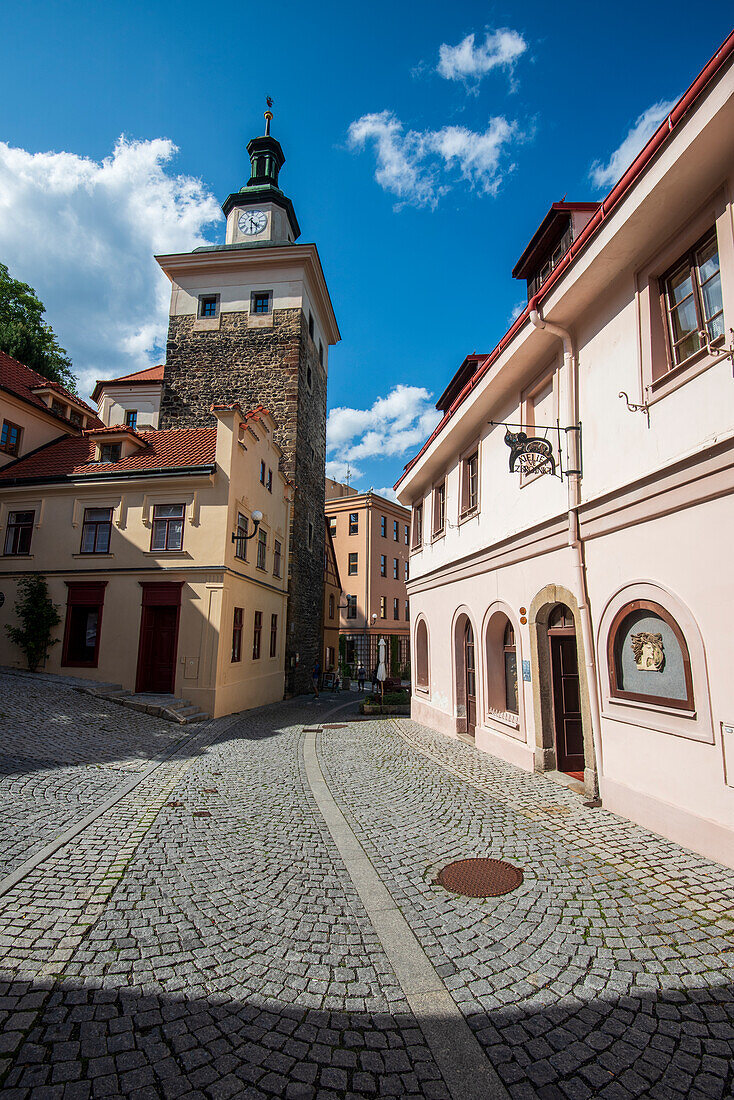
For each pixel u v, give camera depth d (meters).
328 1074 2.56
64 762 8.52
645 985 3.21
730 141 4.71
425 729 13.74
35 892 4.39
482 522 10.82
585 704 7.01
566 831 5.79
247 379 26.27
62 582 16.64
